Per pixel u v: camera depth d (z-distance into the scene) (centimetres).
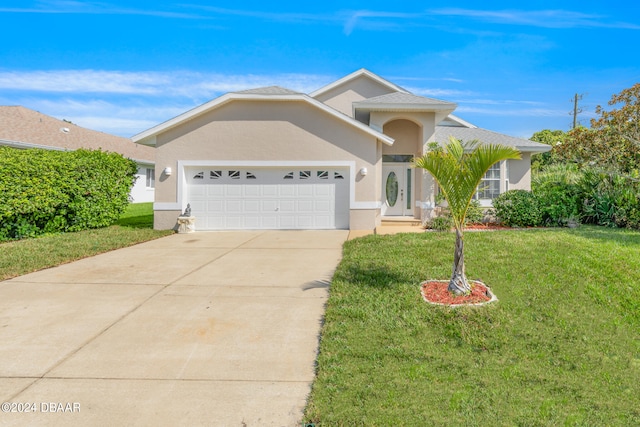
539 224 1349
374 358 398
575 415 316
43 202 1090
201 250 958
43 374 367
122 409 314
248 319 505
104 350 416
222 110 1307
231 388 346
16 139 1842
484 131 1741
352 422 297
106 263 809
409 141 1534
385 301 551
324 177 1334
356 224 1322
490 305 531
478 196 1518
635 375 385
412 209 1542
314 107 1305
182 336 454
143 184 2778
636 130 1343
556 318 505
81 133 2530
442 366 388
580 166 1536
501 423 301
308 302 569
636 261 726
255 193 1333
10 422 296
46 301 566
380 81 1742
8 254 848
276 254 904
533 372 383
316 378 361
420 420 301
